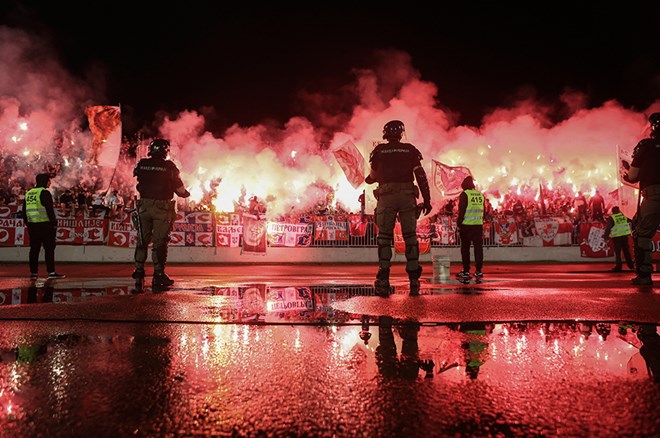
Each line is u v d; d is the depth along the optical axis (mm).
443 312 3951
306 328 3365
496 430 1655
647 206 6492
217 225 16047
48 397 1962
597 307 4164
